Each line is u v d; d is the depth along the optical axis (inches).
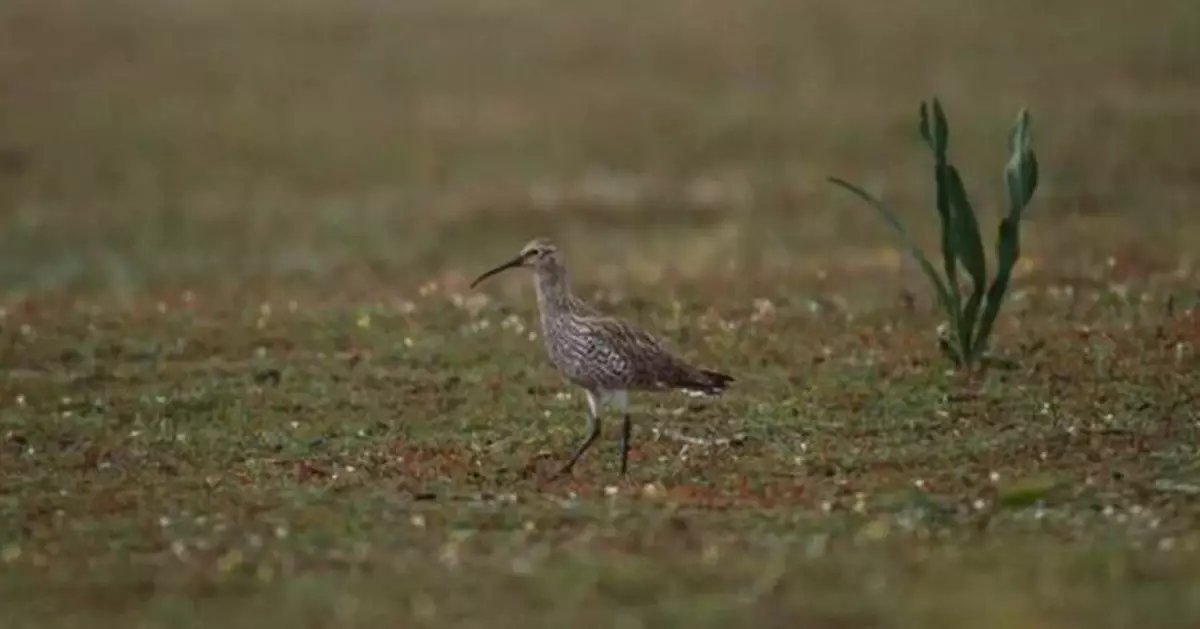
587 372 885.2
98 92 2325.3
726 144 2039.9
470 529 783.7
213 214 1803.6
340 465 902.4
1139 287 1273.4
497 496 836.6
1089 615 668.1
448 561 741.3
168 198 1881.2
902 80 2315.5
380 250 1632.6
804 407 989.8
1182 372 1034.7
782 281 1373.0
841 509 804.6
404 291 1406.3
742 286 1353.3
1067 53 2412.6
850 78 2336.4
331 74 2427.4
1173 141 1946.4
